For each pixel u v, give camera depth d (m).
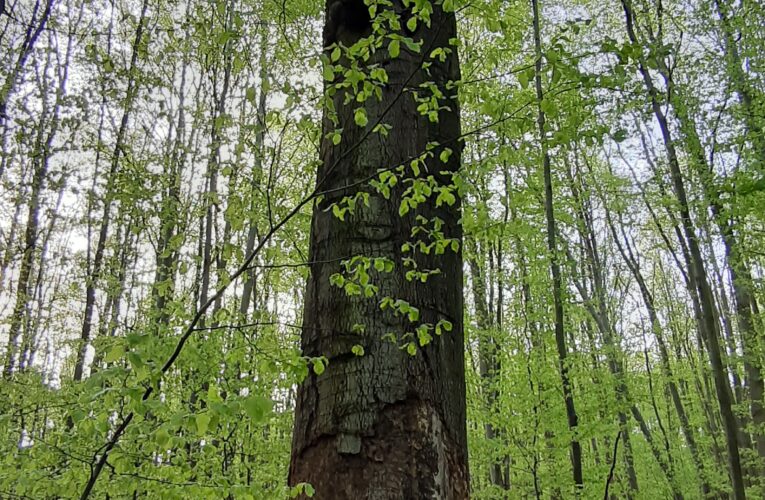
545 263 7.69
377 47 2.42
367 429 2.08
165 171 7.25
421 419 2.13
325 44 2.91
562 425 7.22
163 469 2.74
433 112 2.44
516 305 8.71
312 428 2.17
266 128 2.52
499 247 11.17
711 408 17.25
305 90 2.44
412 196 2.47
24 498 2.64
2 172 9.94
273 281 3.06
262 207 3.47
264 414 1.82
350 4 2.81
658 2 10.00
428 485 2.04
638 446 14.08
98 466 2.18
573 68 2.37
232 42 2.85
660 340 15.18
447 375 2.31
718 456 15.44
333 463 2.07
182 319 4.98
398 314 2.28
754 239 9.34
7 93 9.19
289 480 2.21
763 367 9.91
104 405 2.12
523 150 2.64
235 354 2.81
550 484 7.61
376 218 2.44
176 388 4.65
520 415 7.38
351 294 2.30
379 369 2.17
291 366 2.06
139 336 1.81
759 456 9.78
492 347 8.15
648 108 7.32
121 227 9.76
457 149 2.77
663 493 13.91
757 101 7.96
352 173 2.53
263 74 2.34
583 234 14.30
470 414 7.81
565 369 7.30
